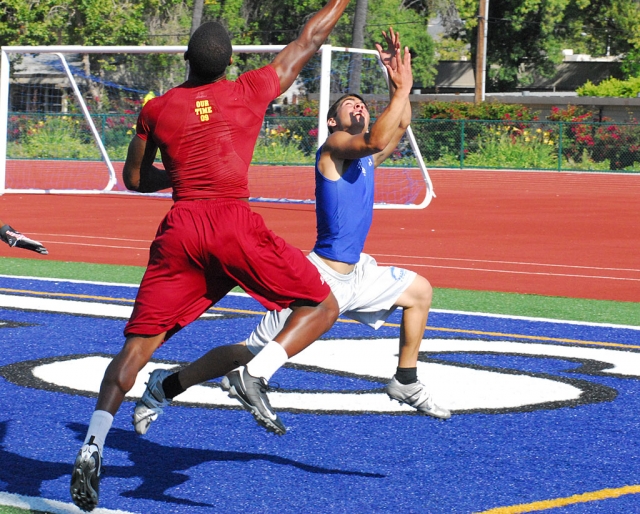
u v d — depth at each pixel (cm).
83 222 2192
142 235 1948
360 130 611
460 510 524
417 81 7688
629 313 1161
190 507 526
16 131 4303
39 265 1517
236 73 5938
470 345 962
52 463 599
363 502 536
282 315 566
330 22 561
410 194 3316
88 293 1248
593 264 1617
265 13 7225
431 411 621
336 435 662
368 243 1884
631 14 7856
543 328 1053
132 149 530
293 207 2698
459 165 4978
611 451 631
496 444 644
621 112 5478
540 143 5012
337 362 880
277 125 3822
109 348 932
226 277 516
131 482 566
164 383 561
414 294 609
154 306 508
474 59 8100
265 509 524
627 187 3856
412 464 602
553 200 3155
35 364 860
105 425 480
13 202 2705
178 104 514
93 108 4234
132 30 5938
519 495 547
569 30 7950
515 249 1814
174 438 654
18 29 5847
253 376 502
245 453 623
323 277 597
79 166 4169
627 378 833
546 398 763
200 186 512
